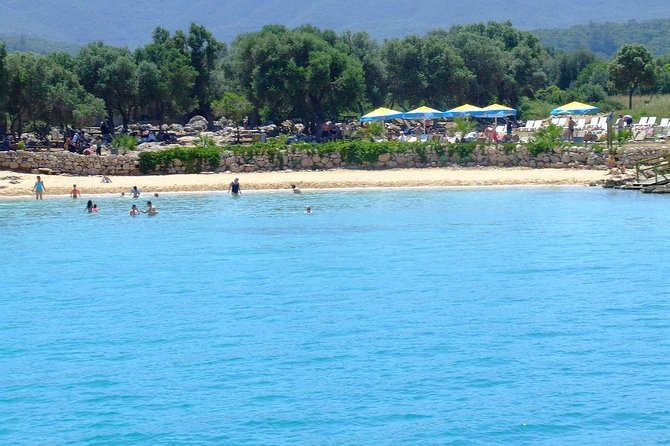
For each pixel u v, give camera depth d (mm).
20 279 68000
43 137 166750
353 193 116188
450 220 93500
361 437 37500
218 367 46062
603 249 75875
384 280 65500
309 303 58875
